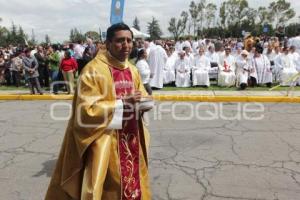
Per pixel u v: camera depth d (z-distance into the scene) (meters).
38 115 9.95
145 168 3.07
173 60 15.28
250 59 14.39
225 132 7.77
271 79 14.46
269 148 6.60
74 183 2.77
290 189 4.82
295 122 8.69
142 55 8.39
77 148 2.69
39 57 15.16
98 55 2.87
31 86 13.13
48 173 5.50
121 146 2.85
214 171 5.48
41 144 7.06
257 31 68.06
